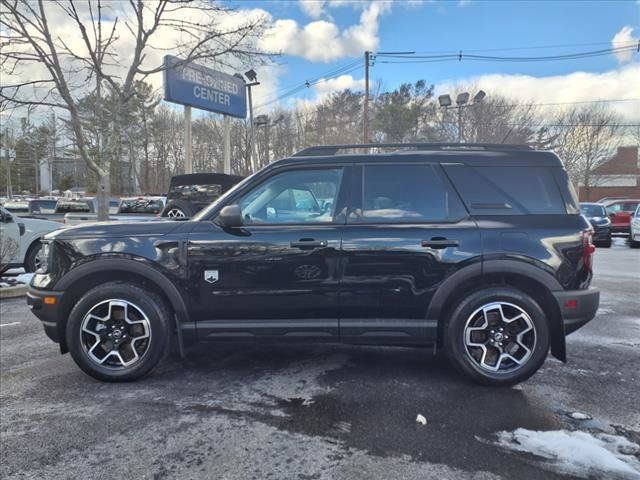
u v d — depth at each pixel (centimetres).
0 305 694
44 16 823
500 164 377
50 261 377
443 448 280
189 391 364
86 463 265
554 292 359
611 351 461
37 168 6938
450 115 3706
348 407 335
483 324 367
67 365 425
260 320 371
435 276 360
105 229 379
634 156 4784
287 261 363
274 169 384
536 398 350
